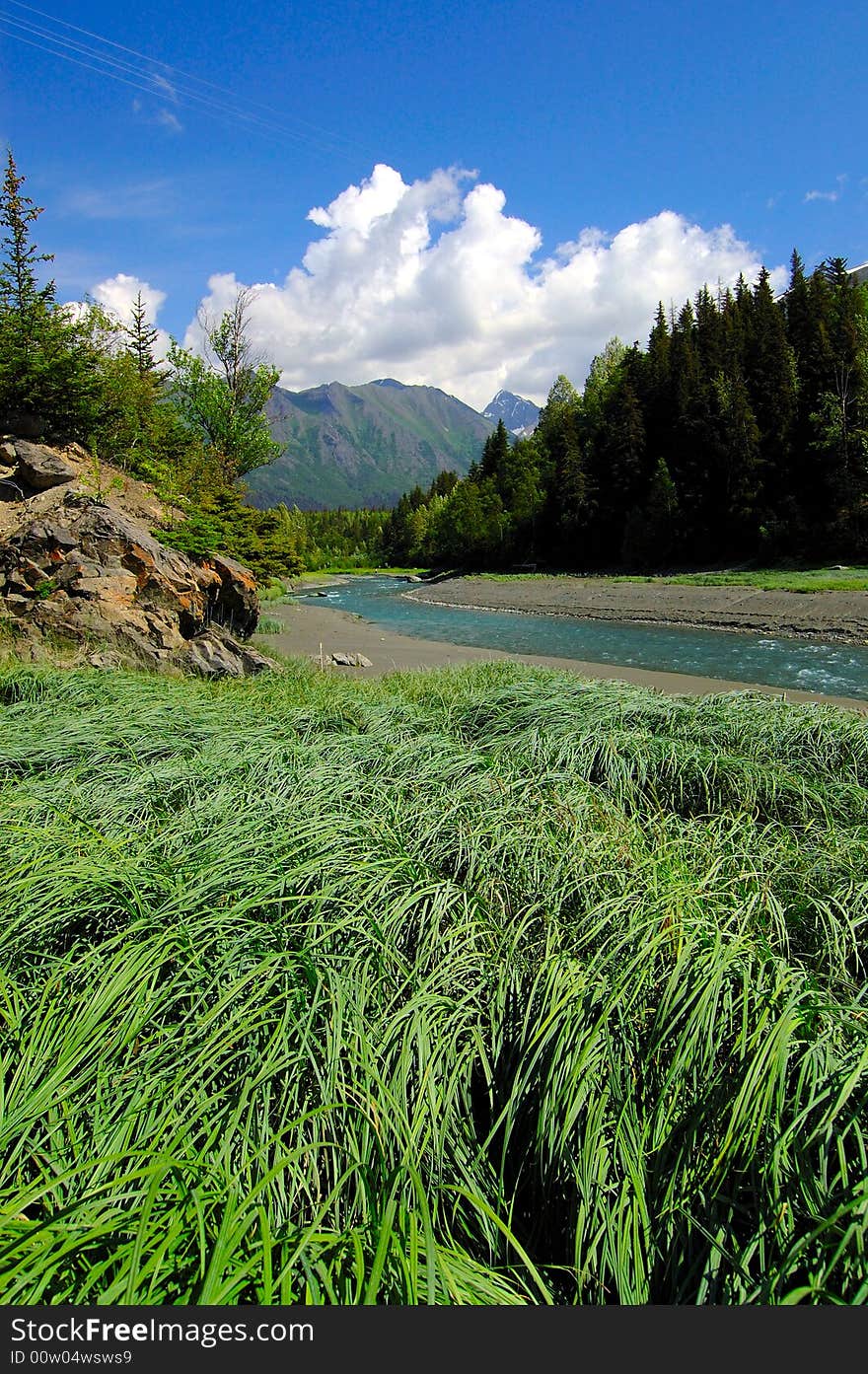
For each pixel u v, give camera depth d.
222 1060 2.25
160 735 5.96
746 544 42.91
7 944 2.71
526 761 5.62
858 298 46.53
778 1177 1.88
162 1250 1.59
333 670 15.37
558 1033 2.43
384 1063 2.33
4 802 4.03
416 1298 1.63
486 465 77.62
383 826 3.95
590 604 33.00
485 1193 2.18
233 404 29.61
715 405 45.38
